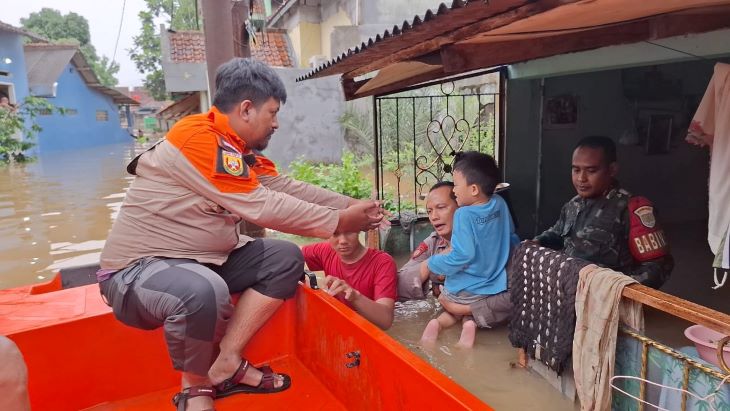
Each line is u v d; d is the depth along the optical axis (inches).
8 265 238.2
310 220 86.5
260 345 103.2
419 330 139.9
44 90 1017.5
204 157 79.5
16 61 868.0
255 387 92.0
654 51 154.3
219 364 89.9
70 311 90.4
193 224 83.1
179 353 78.6
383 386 73.4
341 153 520.7
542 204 217.8
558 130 212.4
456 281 134.6
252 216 81.4
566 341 95.0
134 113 2306.8
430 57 118.2
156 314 79.0
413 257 166.2
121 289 80.4
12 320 86.7
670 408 77.7
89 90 1298.0
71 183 506.9
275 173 108.2
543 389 106.7
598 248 127.8
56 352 85.3
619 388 87.0
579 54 177.2
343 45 497.4
